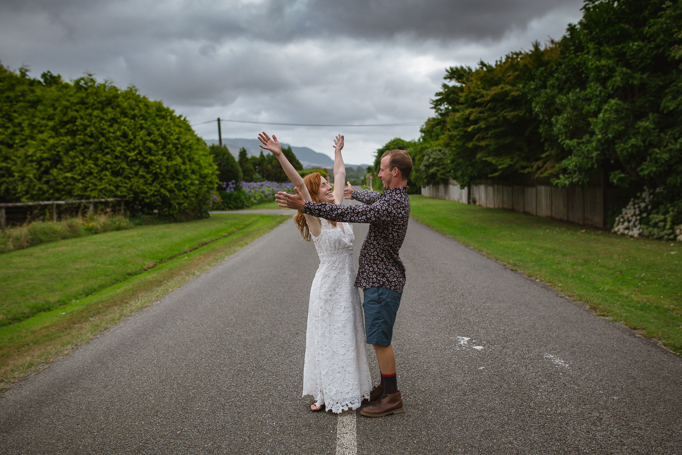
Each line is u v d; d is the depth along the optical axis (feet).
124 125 52.34
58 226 39.78
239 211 88.53
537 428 8.60
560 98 37.63
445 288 20.74
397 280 9.49
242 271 26.63
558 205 51.57
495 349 13.00
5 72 54.85
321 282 9.65
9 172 50.57
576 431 8.43
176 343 14.52
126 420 9.53
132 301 20.06
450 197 110.52
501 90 47.85
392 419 9.25
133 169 52.65
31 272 25.58
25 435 9.04
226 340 14.65
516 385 10.57
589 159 35.47
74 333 15.76
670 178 31.81
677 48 30.32
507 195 70.08
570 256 27.25
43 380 11.87
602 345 13.02
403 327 15.38
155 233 43.78
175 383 11.43
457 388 10.57
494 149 51.01
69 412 9.99
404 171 9.41
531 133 50.39
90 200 47.93
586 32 39.09
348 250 9.82
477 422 8.94
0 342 15.07
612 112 32.76
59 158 50.98
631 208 37.27
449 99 68.03
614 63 33.76
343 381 9.51
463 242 36.09
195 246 38.65
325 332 9.55
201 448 8.35
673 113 33.60
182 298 20.59
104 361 13.12
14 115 51.06
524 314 16.42
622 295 18.57
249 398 10.48
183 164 57.41
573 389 10.23
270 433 8.85
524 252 29.66
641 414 8.98
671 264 23.41
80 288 22.72
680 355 12.13
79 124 50.65
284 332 15.28
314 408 9.78
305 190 9.37
